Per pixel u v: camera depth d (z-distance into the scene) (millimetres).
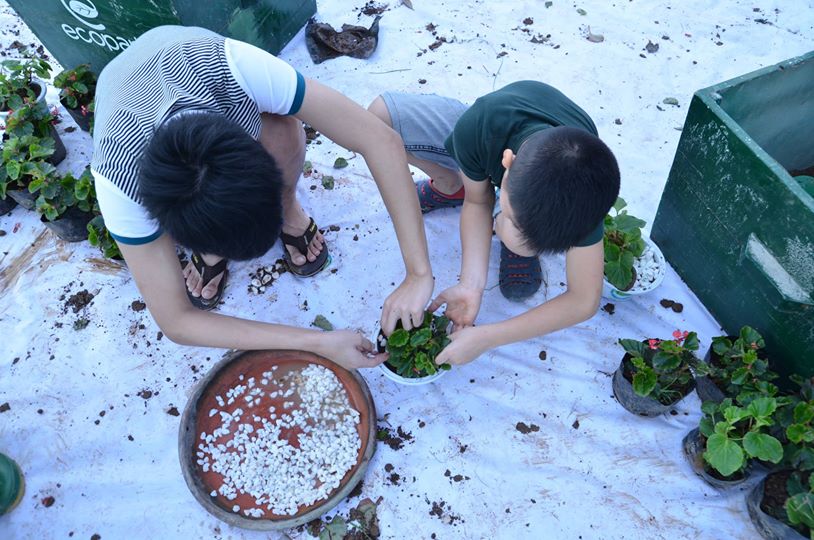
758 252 1778
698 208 1976
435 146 2031
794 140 2197
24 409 1991
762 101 1929
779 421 1614
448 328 1995
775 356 1892
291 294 2221
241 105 1371
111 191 1223
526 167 1301
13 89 2574
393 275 2260
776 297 1771
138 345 2113
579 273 1644
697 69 2799
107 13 2375
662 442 1869
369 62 2914
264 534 1737
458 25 3033
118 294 2232
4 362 2090
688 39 2912
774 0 3025
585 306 1724
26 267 2326
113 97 1292
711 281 2062
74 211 2268
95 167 1237
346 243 2344
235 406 1920
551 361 2047
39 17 2555
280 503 1747
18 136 2408
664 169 2496
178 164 1014
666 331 2092
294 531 1735
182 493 1824
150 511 1795
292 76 1494
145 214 1270
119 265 2303
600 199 1281
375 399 1979
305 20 3053
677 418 1905
